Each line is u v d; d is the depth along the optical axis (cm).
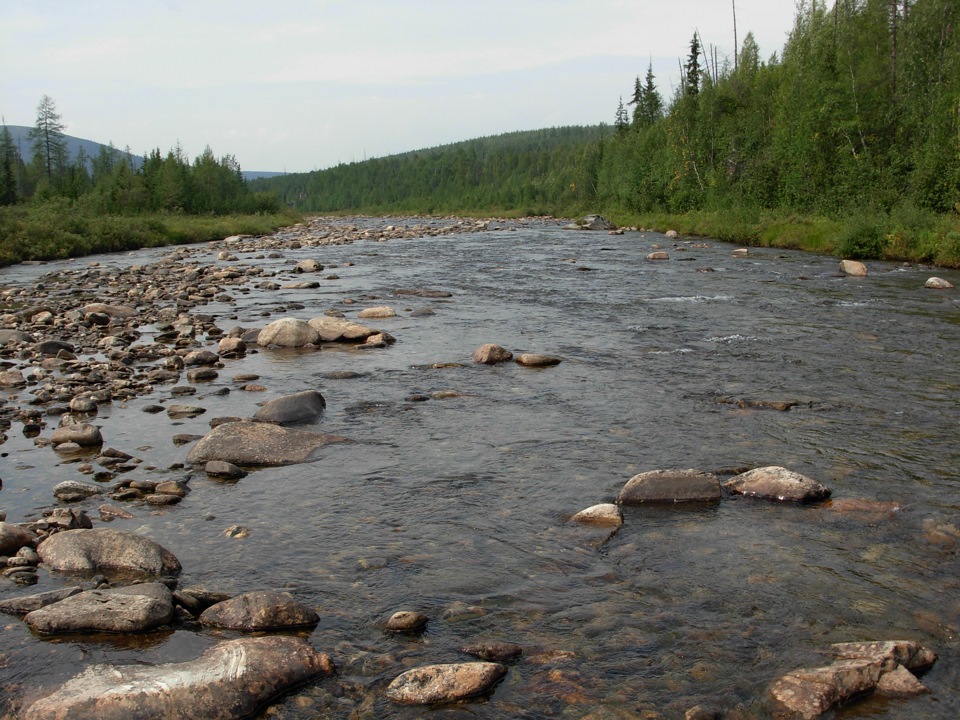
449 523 560
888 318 1414
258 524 559
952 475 642
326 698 361
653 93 8038
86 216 4622
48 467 677
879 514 565
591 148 9019
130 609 417
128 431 786
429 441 749
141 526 556
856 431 766
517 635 413
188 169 7438
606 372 1029
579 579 475
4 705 347
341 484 639
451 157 17350
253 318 1486
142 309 1625
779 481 603
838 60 3831
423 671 368
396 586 466
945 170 2888
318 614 435
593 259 2662
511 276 2170
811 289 1803
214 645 398
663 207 5672
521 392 928
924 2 3706
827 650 390
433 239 3956
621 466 675
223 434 719
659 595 454
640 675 376
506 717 347
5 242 2970
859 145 3638
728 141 5097
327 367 1070
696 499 596
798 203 3741
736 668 380
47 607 422
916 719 340
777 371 1024
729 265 2366
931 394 902
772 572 480
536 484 635
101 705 337
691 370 1035
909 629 413
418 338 1280
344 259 2791
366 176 17362
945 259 2230
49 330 1373
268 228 5300
